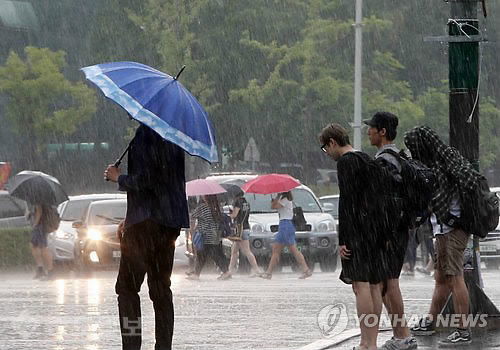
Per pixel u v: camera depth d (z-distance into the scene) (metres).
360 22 91.25
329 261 55.88
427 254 56.06
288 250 54.47
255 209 56.47
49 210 52.34
